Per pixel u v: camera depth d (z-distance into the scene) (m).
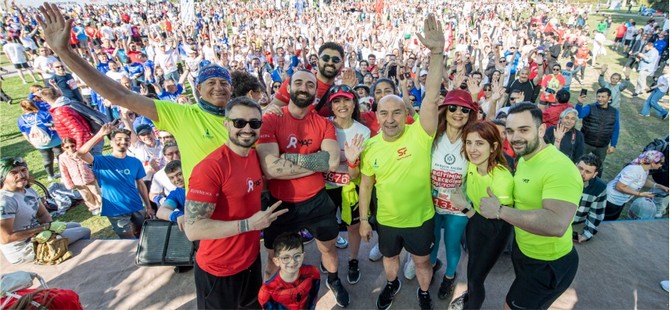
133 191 4.67
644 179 4.80
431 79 2.37
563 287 2.46
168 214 3.54
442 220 3.30
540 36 18.27
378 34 18.70
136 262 3.62
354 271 3.58
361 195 3.00
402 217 2.78
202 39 17.34
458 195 2.65
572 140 5.24
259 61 11.80
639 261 3.80
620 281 3.54
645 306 3.25
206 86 2.62
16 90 12.55
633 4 33.75
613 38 22.84
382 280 3.61
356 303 3.33
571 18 25.69
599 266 3.74
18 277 2.32
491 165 2.51
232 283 2.54
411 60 11.56
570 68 10.77
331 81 3.54
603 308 3.24
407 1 39.72
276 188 2.91
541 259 2.37
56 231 4.02
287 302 2.66
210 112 2.67
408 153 2.61
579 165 3.87
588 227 4.02
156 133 6.30
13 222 3.83
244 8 35.22
